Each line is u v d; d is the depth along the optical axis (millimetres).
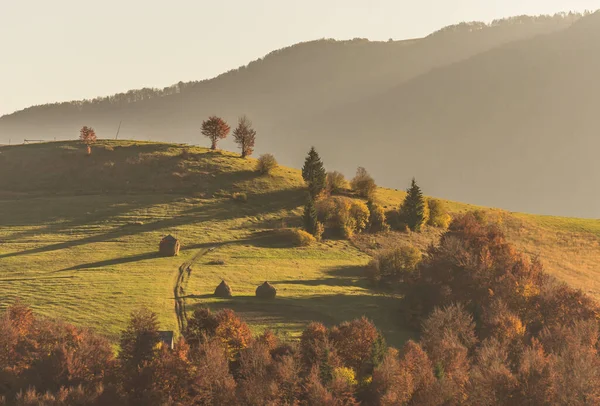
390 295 121312
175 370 69562
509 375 74750
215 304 102938
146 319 77438
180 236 150625
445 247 125188
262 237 155625
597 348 95375
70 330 78875
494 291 111812
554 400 72562
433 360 80938
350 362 80062
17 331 76000
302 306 106562
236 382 71875
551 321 106562
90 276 115500
